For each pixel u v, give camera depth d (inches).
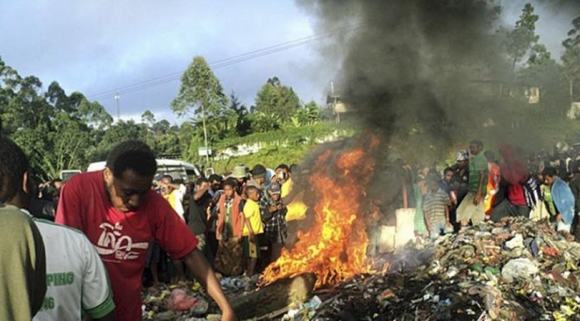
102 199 102.0
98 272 79.3
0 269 55.5
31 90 1642.5
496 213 334.3
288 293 227.6
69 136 1582.2
